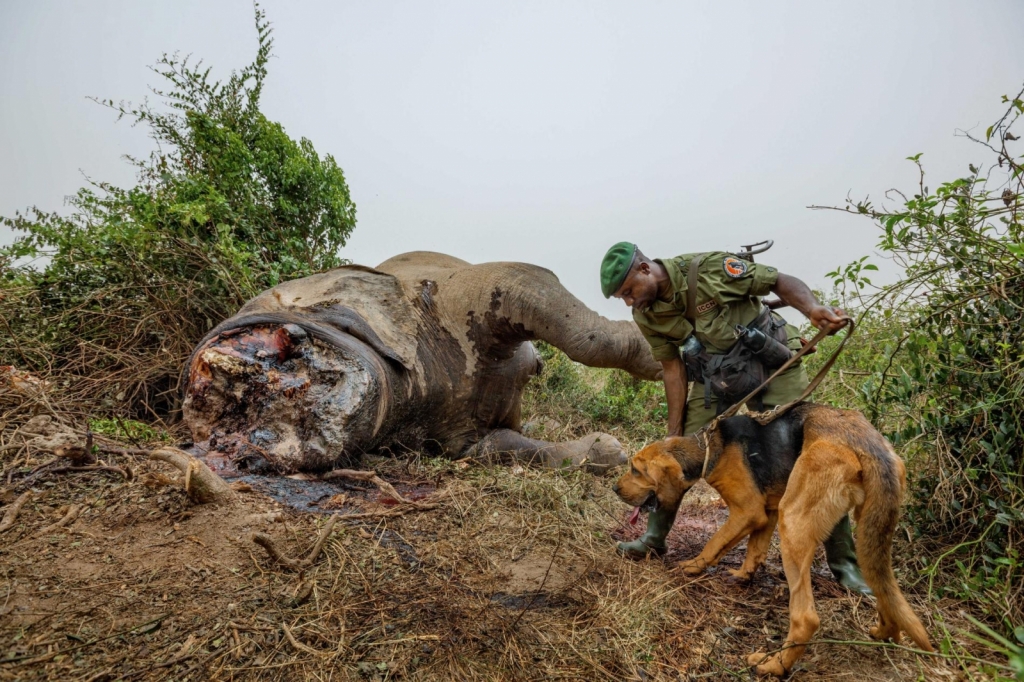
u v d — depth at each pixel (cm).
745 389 388
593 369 975
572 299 586
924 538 409
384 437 532
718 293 379
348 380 466
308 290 558
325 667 269
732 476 372
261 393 466
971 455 400
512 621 314
